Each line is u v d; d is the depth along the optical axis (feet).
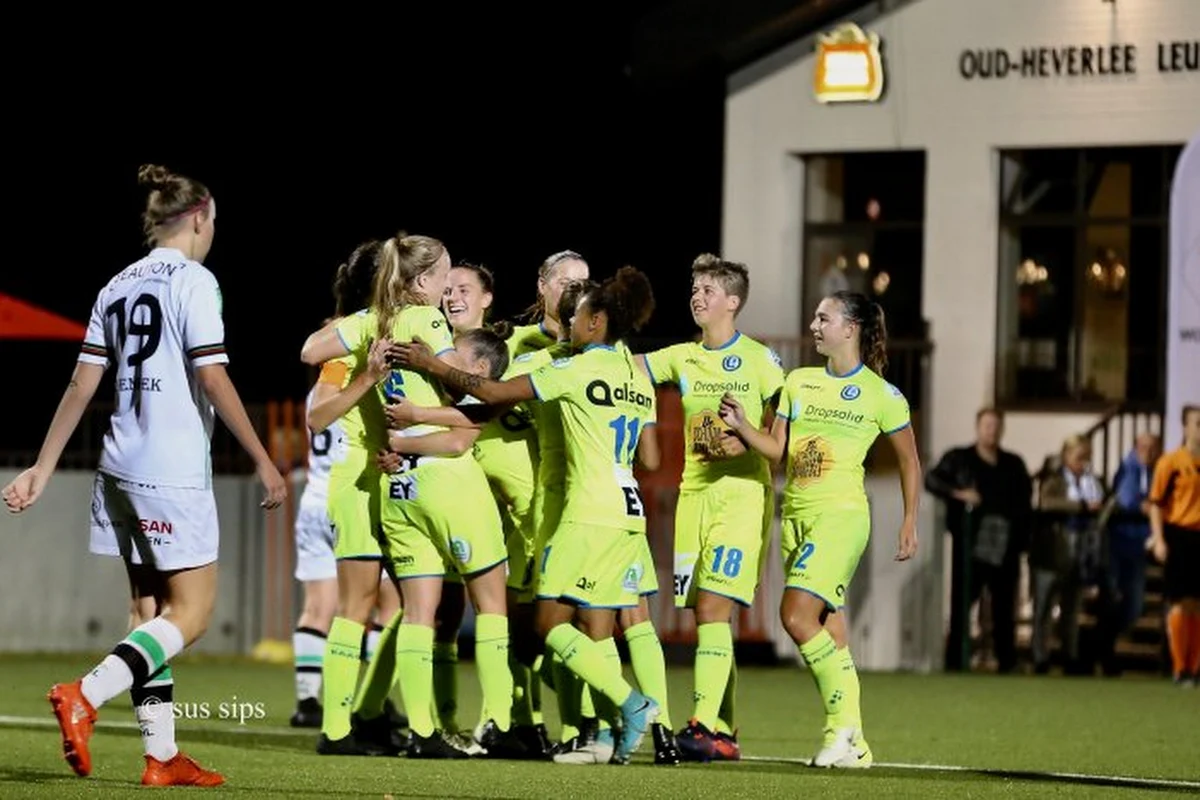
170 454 110.63
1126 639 254.06
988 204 264.93
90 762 116.98
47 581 261.85
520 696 140.26
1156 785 127.95
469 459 132.77
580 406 130.52
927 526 247.29
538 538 136.67
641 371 133.69
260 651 253.44
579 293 131.75
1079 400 264.31
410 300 131.13
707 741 136.05
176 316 110.63
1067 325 265.13
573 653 130.41
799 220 274.16
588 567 130.41
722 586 136.46
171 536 110.93
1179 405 240.12
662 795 113.80
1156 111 258.78
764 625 251.39
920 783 124.77
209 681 211.61
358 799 109.60
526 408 139.74
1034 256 266.57
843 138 269.85
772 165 272.72
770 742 157.28
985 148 264.93
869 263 272.92
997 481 240.53
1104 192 264.52
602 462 131.03
